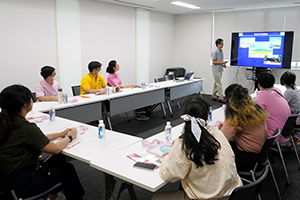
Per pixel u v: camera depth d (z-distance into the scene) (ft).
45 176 5.67
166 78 19.22
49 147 5.66
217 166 4.39
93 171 9.39
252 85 22.89
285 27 20.74
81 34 17.97
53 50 16.53
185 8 21.99
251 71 22.72
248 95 6.59
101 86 14.66
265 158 6.57
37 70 15.83
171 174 4.45
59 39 16.65
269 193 7.96
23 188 5.32
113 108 12.68
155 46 24.68
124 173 4.95
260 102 8.59
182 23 26.20
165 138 6.93
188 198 4.83
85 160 5.65
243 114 6.37
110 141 6.69
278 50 20.35
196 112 4.55
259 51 21.18
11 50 14.47
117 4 20.13
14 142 5.30
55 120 8.73
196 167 4.37
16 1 14.33
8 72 14.49
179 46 26.84
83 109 11.26
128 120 15.64
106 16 19.48
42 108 10.06
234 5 20.21
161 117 16.70
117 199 5.35
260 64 21.34
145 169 5.11
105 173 5.64
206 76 25.50
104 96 12.53
